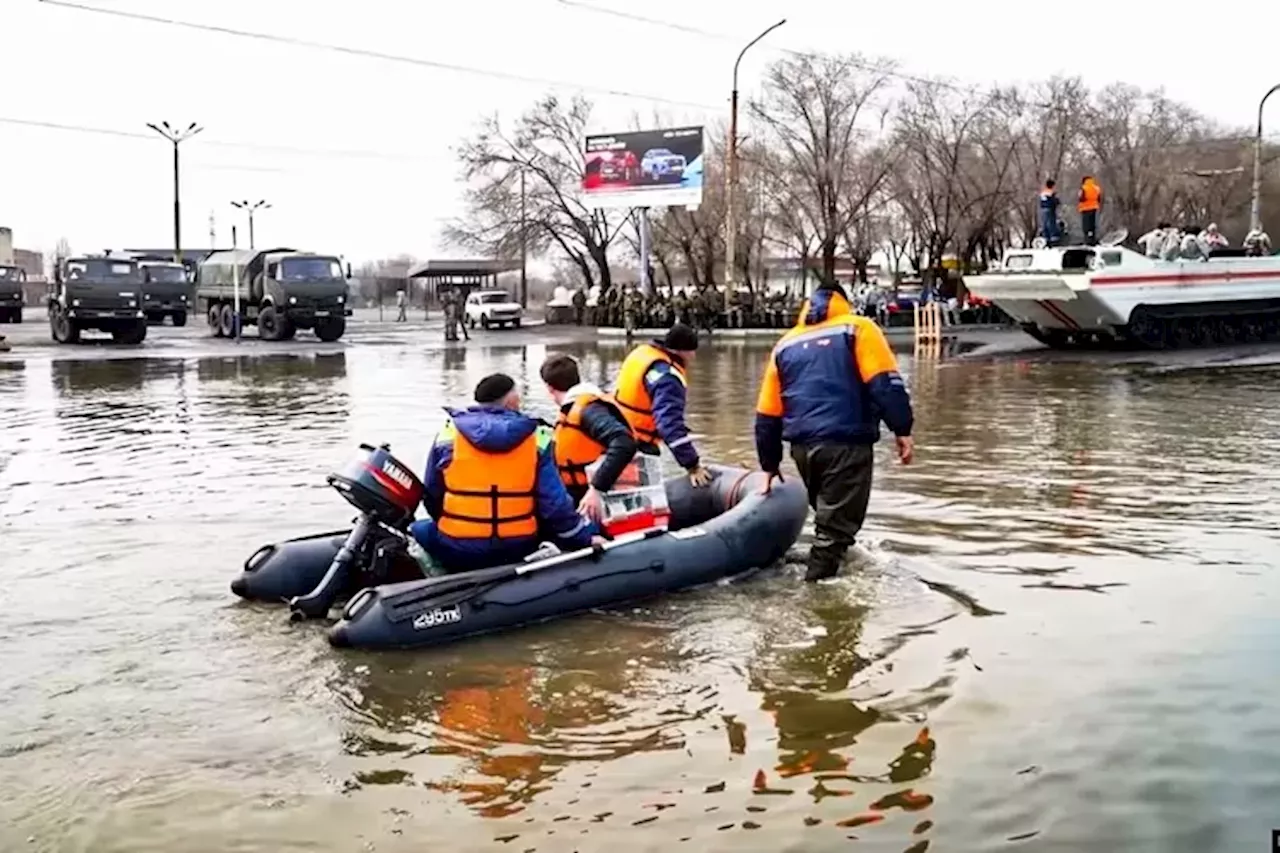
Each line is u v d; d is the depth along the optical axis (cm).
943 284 4553
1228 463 1106
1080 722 489
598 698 527
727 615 641
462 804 428
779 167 4334
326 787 442
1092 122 4466
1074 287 2538
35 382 2084
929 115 4297
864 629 615
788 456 1198
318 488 1020
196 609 658
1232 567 723
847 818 413
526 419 639
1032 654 572
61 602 673
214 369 2414
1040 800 424
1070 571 721
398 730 494
